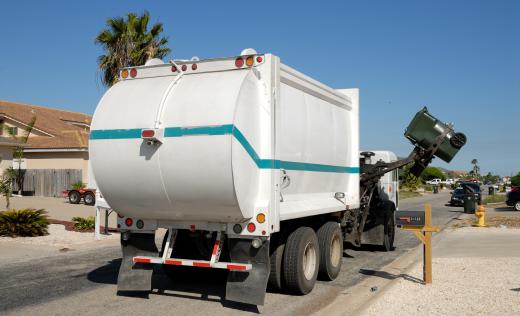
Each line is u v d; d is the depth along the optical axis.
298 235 8.17
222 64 7.34
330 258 9.38
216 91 6.94
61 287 8.72
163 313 7.14
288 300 7.95
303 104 8.67
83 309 7.32
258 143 7.14
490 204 39.28
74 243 13.72
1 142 28.92
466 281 8.76
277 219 7.30
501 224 21.59
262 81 7.26
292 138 8.14
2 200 27.95
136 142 7.16
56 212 22.36
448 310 6.77
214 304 7.63
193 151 6.80
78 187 28.92
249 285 7.00
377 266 11.19
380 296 7.70
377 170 12.12
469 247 13.91
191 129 6.84
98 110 7.54
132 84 7.72
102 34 22.55
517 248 13.52
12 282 9.11
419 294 7.76
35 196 32.03
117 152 7.28
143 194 7.28
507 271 9.77
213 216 7.14
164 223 7.70
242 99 6.87
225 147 6.65
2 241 13.73
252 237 7.09
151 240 7.82
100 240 14.17
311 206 8.84
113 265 10.86
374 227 13.05
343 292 8.58
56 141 33.75
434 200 46.44
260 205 7.06
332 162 9.92
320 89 9.41
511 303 7.11
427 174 111.88
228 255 7.73
